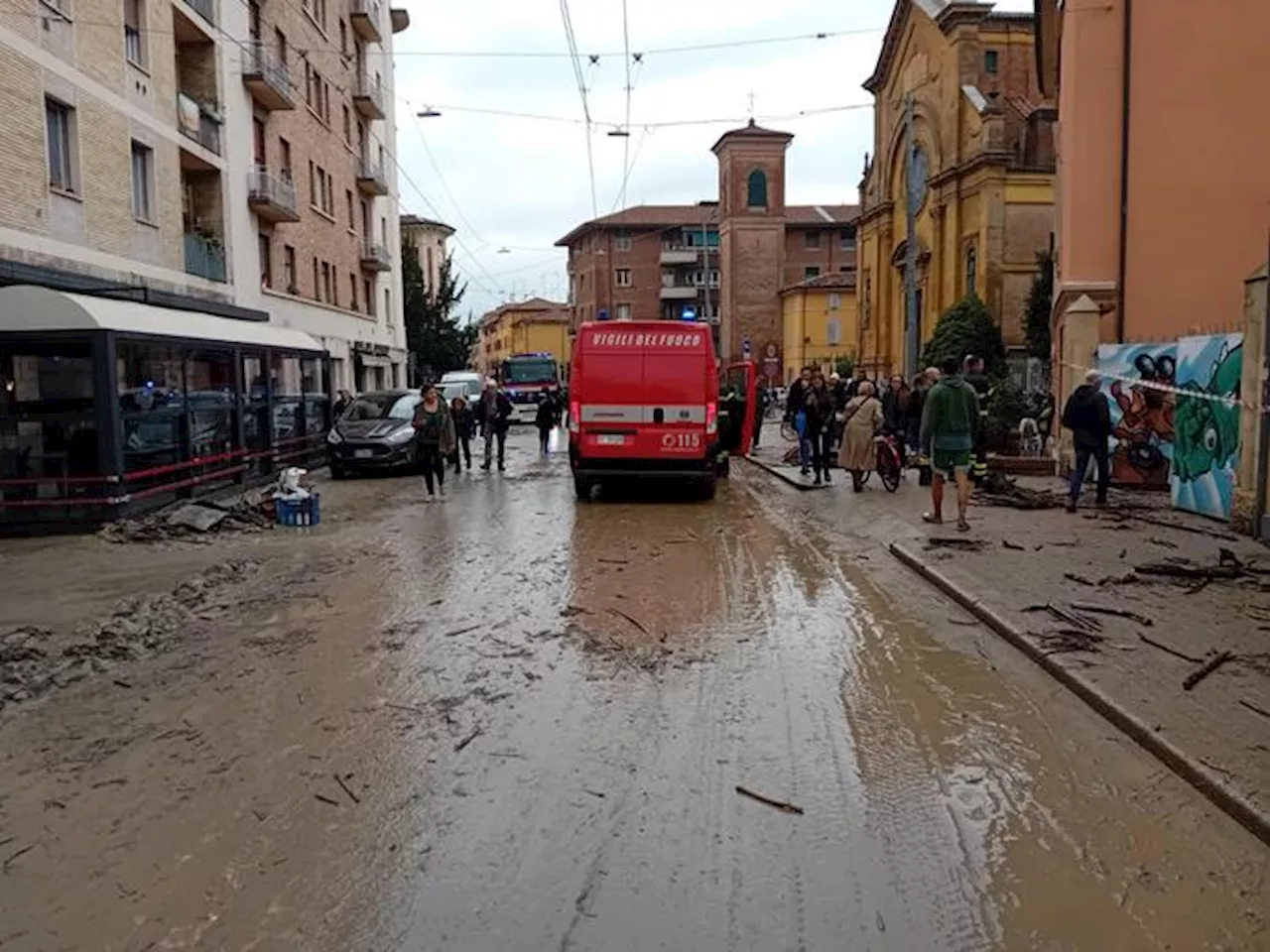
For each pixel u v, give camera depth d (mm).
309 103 33344
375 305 43281
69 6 17469
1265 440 9945
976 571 8695
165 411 14125
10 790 4594
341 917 3447
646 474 14977
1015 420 18344
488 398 20844
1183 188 16562
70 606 8320
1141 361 14500
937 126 35969
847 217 77812
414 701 5723
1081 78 16641
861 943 3256
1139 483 14664
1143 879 3654
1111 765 4684
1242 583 8008
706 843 3955
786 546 10820
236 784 4602
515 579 9180
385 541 11602
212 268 24672
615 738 5105
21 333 12305
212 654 6816
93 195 18266
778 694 5766
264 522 13227
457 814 4238
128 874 3785
